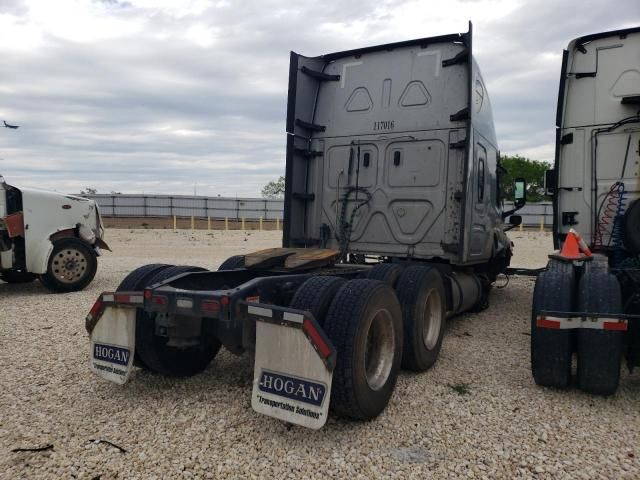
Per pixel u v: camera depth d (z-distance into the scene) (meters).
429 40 6.12
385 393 3.76
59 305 7.80
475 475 2.93
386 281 4.71
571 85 5.82
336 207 6.59
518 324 6.85
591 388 3.95
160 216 50.16
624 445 3.29
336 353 3.19
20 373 4.57
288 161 6.44
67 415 3.68
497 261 8.57
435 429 3.51
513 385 4.39
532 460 3.09
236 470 2.95
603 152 5.65
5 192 8.69
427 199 6.06
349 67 6.62
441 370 4.84
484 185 6.73
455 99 5.97
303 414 3.13
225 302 3.38
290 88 6.39
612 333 3.83
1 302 8.08
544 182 6.38
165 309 3.60
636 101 5.41
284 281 4.01
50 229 8.91
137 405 3.87
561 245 5.84
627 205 5.52
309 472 2.94
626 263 5.01
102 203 49.72
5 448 3.19
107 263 14.43
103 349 3.97
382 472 2.95
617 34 5.61
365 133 6.43
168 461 3.04
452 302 5.95
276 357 3.25
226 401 3.95
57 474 2.89
